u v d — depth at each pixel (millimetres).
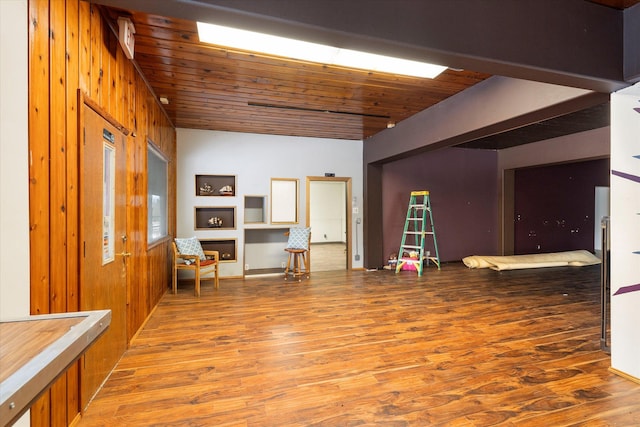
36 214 1473
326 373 2445
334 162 6496
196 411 1991
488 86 3434
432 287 5125
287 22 1465
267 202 6070
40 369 723
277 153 6129
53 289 1621
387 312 3889
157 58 3031
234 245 5941
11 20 1288
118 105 2611
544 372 2457
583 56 2070
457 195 7254
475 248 7395
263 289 5031
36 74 1468
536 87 2904
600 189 8641
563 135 5836
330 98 4090
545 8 1979
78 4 1902
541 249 7785
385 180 6770
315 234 11172
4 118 1252
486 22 1837
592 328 3355
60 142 1694
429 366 2553
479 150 7387
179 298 4516
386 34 1635
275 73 3367
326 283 5426
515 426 1851
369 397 2139
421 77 3426
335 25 1548
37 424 1493
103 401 2092
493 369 2504
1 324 1004
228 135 5859
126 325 2811
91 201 2061
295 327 3398
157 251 4168
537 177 7738
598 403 2066
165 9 1362
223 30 2561
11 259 1300
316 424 1872
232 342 3016
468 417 1933
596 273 6172
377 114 4766
